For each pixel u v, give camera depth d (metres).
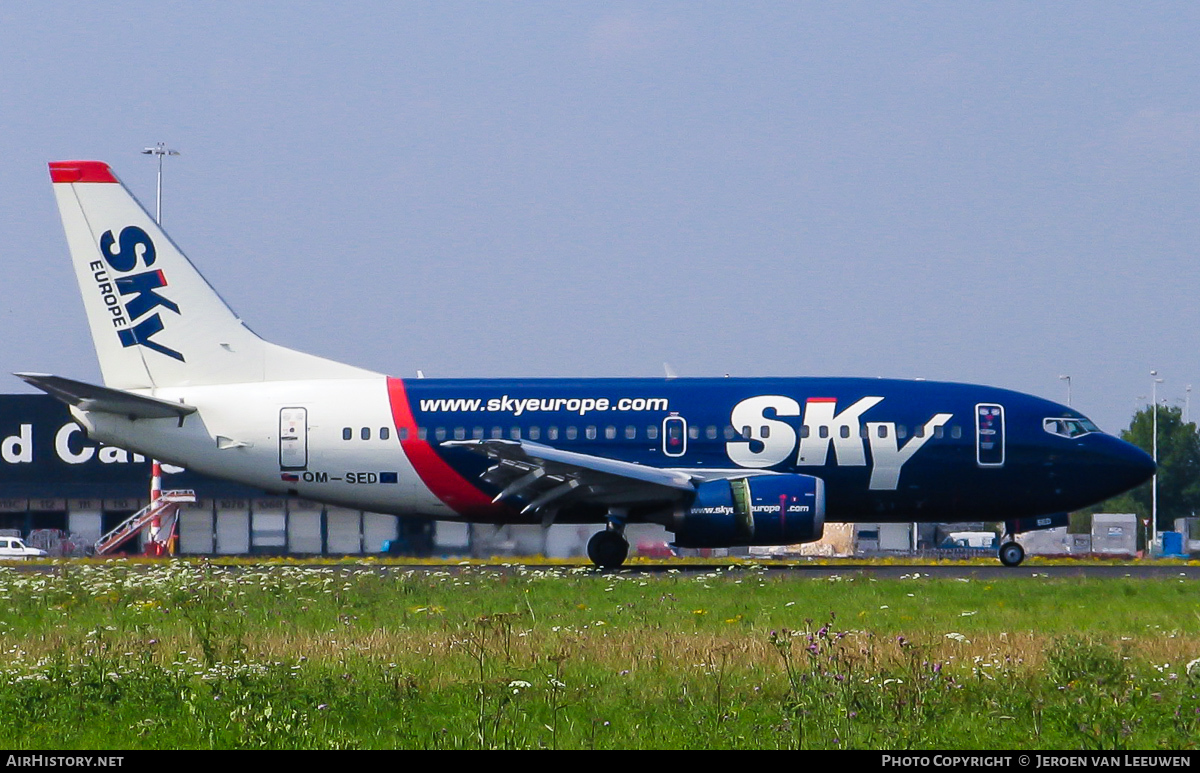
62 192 143.75
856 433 137.12
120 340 143.75
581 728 53.53
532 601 99.50
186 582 109.81
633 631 79.25
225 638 77.31
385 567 151.62
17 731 54.06
